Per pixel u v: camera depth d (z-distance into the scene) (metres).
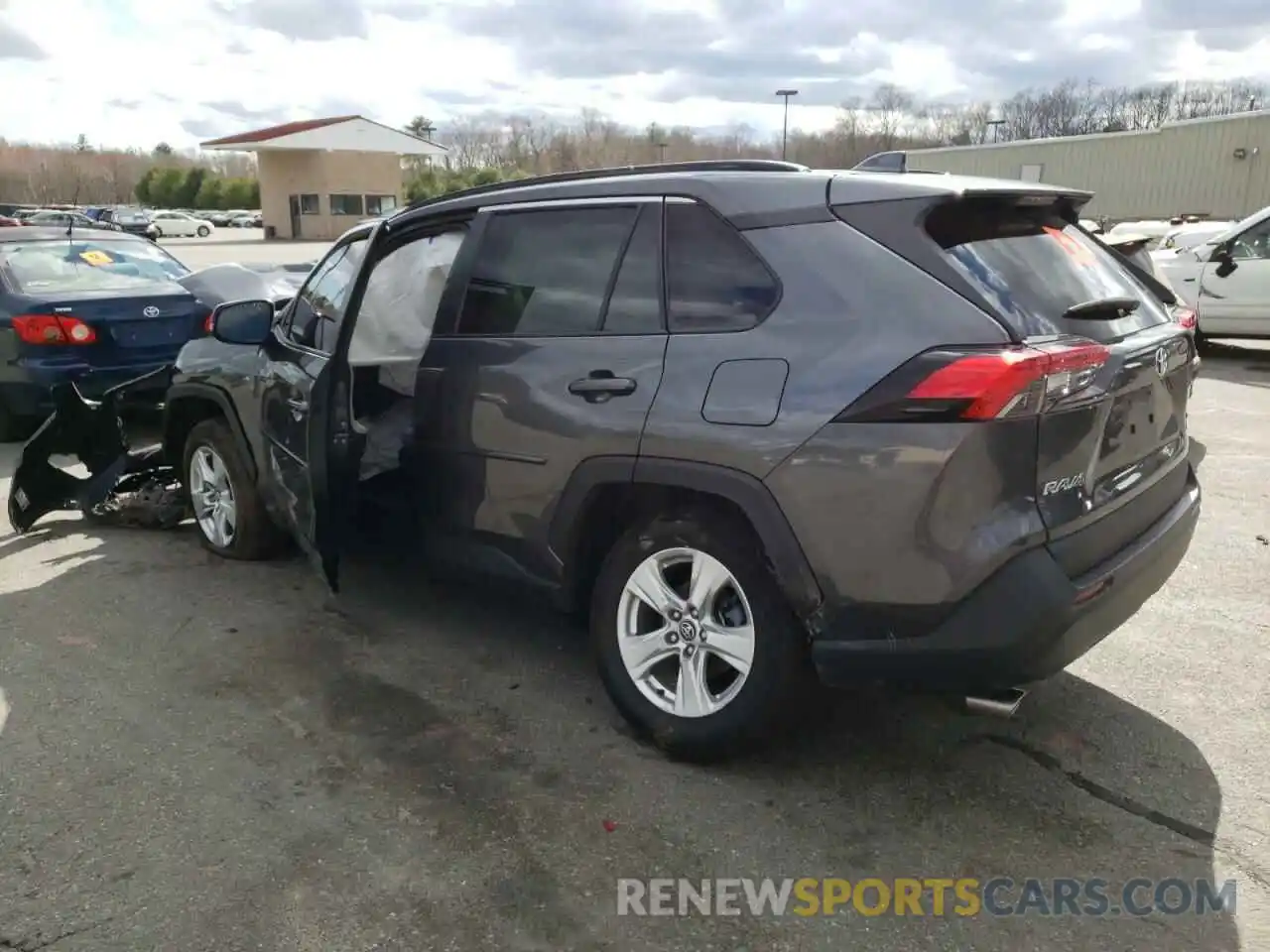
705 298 3.08
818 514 2.77
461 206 3.82
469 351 3.64
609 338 3.26
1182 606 4.42
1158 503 3.22
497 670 3.97
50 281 8.00
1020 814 2.98
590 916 2.58
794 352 2.84
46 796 3.12
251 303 4.66
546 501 3.41
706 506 3.11
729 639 3.10
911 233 2.79
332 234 53.12
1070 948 2.46
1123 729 3.43
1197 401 8.80
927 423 2.61
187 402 5.30
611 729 3.50
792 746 3.35
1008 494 2.60
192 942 2.50
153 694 3.79
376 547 4.13
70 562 5.25
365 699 3.74
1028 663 2.64
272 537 5.11
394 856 2.82
